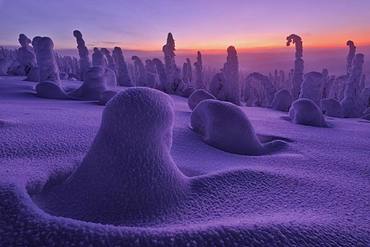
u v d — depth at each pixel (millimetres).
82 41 16062
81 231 1240
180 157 3271
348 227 1664
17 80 12961
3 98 7840
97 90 9047
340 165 3260
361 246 1497
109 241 1211
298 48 12047
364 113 10922
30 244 1179
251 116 7988
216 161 3232
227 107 4062
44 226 1255
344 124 7555
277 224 1489
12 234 1222
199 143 3971
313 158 3539
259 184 2342
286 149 4113
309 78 10773
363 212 2002
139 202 1868
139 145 1986
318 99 10812
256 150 3926
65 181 2150
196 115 4426
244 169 2516
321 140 4781
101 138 2061
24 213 1334
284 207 2031
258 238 1351
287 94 11117
